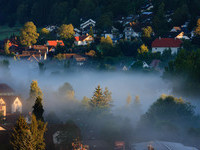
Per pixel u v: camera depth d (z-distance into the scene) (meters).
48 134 77.06
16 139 61.75
